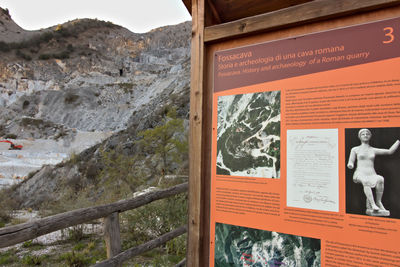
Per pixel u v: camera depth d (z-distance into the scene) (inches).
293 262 55.1
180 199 196.5
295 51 58.2
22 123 2460.6
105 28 5487.2
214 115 67.6
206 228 67.1
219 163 65.9
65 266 172.1
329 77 54.0
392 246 46.5
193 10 71.9
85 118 2738.7
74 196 313.0
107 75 3602.4
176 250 178.1
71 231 227.9
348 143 51.4
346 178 51.2
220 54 68.2
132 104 2842.0
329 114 53.5
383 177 47.9
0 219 368.5
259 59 62.5
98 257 188.1
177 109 1012.5
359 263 49.0
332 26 54.6
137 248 102.6
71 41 4869.6
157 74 3609.7
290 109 57.7
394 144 47.4
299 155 56.0
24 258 188.5
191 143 69.5
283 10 58.5
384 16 49.9
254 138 61.6
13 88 3459.6
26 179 752.3
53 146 2032.5
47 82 3550.7
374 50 50.2
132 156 630.5
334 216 51.8
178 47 4707.2
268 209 58.6
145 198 113.9
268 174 59.1
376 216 48.1
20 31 5984.3
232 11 72.1
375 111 49.4
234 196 63.1
